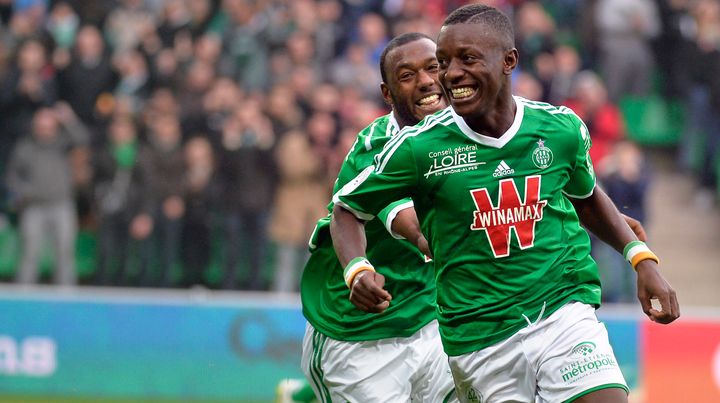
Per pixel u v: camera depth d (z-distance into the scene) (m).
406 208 16.75
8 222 45.16
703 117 50.34
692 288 50.53
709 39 49.53
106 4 46.38
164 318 35.97
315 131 40.97
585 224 15.95
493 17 14.43
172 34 44.53
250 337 35.84
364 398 18.53
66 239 41.62
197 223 40.69
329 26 45.50
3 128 43.47
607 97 49.06
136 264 40.97
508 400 15.17
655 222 52.16
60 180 41.41
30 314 36.03
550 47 45.66
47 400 35.19
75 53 43.00
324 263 18.81
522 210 14.77
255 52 44.06
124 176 41.53
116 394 35.78
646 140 52.28
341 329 18.58
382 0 46.72
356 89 43.31
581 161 15.17
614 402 14.52
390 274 18.30
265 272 41.34
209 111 41.25
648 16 49.47
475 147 14.74
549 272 14.88
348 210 15.52
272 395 35.56
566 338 14.81
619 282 41.78
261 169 40.72
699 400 34.59
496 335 14.95
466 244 14.93
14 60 43.25
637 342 34.72
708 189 51.31
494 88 14.35
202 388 35.69
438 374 18.44
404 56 17.73
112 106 42.53
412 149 14.86
